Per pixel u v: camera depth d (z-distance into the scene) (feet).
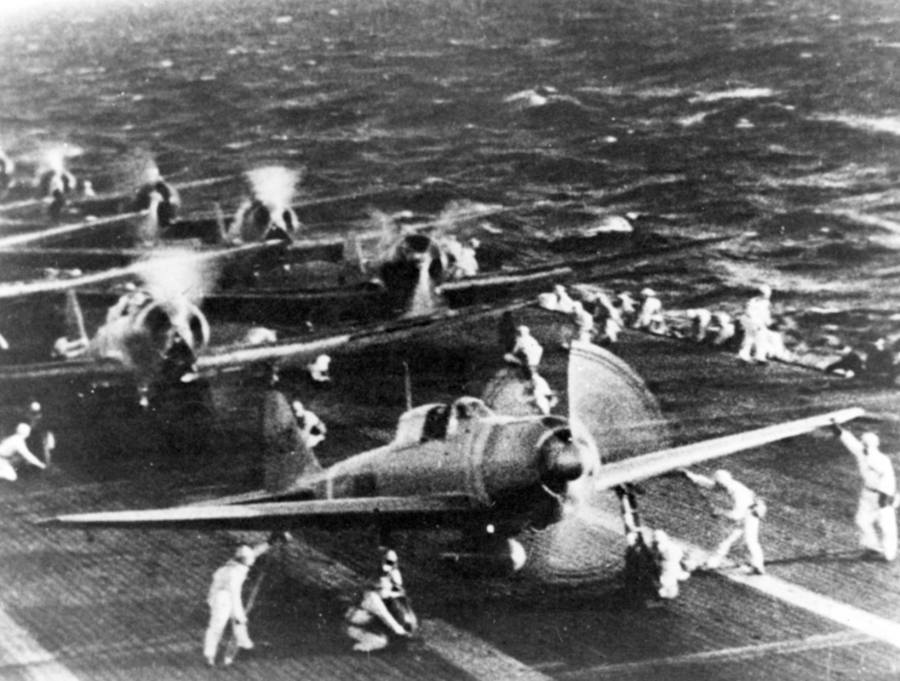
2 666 63.21
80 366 105.60
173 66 155.43
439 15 127.54
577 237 112.47
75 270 124.26
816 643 58.59
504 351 95.81
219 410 97.40
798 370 92.79
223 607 60.75
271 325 104.63
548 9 121.29
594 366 72.90
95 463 89.81
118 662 62.85
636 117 118.42
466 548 65.21
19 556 76.59
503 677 57.72
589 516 72.49
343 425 89.10
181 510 61.87
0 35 178.70
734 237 107.86
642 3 119.34
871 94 111.55
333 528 62.39
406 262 99.81
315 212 127.13
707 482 65.92
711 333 99.09
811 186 109.91
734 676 56.08
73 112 161.58
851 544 68.54
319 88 137.59
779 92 114.21
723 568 66.80
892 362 89.97
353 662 60.49
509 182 120.98
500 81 124.06
